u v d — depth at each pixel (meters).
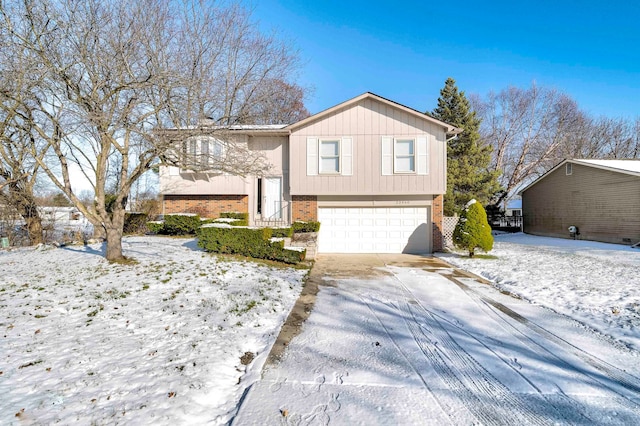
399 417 2.93
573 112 30.72
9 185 13.59
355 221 13.77
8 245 13.70
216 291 6.48
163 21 8.65
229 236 10.29
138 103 7.65
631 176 15.41
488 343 4.55
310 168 13.46
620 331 4.93
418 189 13.20
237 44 12.81
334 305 6.22
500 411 3.05
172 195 15.15
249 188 14.88
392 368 3.84
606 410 3.08
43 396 3.01
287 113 23.75
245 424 2.81
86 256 9.80
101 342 4.18
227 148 9.09
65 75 7.07
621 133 32.66
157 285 6.68
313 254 11.42
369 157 13.31
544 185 21.55
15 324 4.65
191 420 2.83
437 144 13.16
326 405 3.10
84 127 7.55
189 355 3.94
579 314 5.69
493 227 27.08
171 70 7.71
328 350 4.31
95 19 7.45
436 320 5.46
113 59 7.46
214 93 9.04
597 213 17.30
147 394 3.11
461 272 9.42
